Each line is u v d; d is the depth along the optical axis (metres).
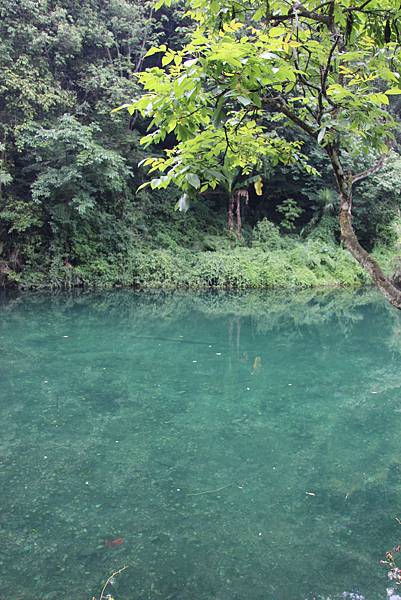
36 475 3.30
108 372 5.84
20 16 11.77
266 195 17.22
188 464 3.51
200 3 1.94
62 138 11.20
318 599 2.20
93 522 2.77
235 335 8.12
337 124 1.68
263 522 2.80
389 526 2.77
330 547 2.58
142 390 5.21
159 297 12.04
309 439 4.01
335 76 1.90
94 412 4.53
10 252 12.52
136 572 2.36
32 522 2.76
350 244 1.84
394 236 15.82
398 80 1.75
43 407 4.63
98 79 12.88
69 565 2.40
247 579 2.32
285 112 1.81
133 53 14.74
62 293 12.15
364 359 6.70
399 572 2.37
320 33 2.03
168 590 2.24
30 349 6.82
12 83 11.19
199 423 4.32
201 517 2.84
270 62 1.48
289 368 6.21
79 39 12.23
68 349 6.88
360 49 2.05
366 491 3.16
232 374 5.88
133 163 14.01
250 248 14.86
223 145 1.80
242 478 3.32
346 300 12.50
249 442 3.93
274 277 13.78
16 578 2.30
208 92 1.64
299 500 3.05
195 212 15.86
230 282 13.49
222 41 1.48
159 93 1.61
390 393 5.25
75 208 11.80
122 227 13.61
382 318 10.12
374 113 1.68
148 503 2.98
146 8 14.70
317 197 15.71
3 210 12.02
